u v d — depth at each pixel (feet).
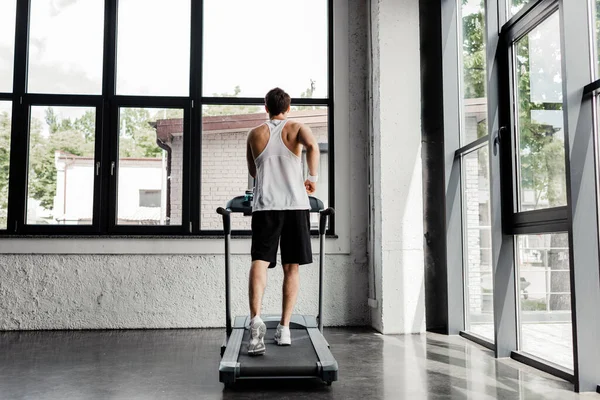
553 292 10.42
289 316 10.41
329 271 16.44
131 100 16.34
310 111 16.93
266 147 10.52
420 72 16.05
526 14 10.88
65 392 8.95
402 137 15.39
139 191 16.22
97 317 15.70
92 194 16.10
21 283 15.60
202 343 13.44
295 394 8.88
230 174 16.44
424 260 15.64
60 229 15.88
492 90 11.91
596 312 8.94
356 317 16.43
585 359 8.86
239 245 16.06
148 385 9.43
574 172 8.98
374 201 15.84
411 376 10.06
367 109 16.84
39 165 16.05
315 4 17.20
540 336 10.98
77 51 16.44
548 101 10.32
